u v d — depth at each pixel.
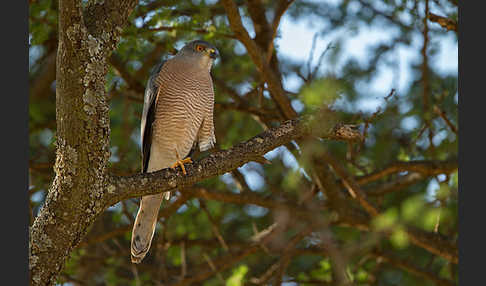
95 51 5.66
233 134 12.80
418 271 11.80
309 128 6.96
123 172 11.55
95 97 5.69
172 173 6.61
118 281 12.55
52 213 5.93
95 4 6.15
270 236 11.70
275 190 11.99
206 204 12.91
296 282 12.02
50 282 6.00
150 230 8.44
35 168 11.38
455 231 11.80
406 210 10.05
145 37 10.31
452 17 10.34
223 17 11.03
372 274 12.11
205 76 9.20
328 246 10.78
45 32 10.36
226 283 10.80
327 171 11.09
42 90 13.60
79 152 5.77
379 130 12.47
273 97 11.54
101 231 12.45
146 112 8.89
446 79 12.45
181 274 12.45
